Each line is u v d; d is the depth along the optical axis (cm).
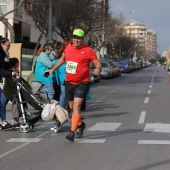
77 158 802
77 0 4609
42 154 841
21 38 5659
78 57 950
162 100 2081
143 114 1510
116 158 800
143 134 1076
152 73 7244
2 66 1109
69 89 974
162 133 1090
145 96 2323
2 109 1124
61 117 1080
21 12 5544
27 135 1066
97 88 3034
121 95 2395
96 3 5097
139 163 757
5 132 1113
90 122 1305
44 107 1085
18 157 816
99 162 768
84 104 1602
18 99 1116
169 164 749
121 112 1575
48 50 1330
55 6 4250
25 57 2234
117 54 12325
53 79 1363
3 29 5038
